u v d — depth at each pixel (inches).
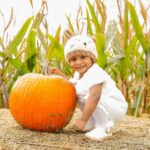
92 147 93.4
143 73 179.2
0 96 188.4
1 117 135.3
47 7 172.4
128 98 184.9
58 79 108.8
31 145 93.6
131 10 160.6
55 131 110.4
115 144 96.9
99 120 106.0
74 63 107.3
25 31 168.6
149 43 172.1
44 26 178.7
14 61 177.8
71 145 94.7
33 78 109.3
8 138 99.3
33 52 174.1
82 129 102.3
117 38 175.8
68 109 108.0
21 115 108.8
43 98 105.9
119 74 180.5
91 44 107.0
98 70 106.3
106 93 107.3
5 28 181.9
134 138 105.1
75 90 110.7
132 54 187.2
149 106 189.6
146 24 171.0
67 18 183.8
